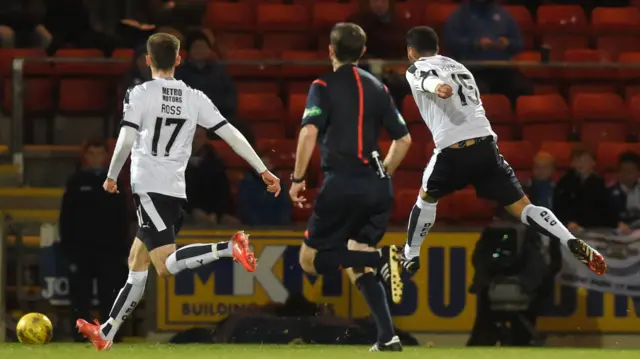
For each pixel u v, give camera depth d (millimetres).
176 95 23016
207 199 33125
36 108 40719
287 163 37125
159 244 22719
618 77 42875
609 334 31797
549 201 33875
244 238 22406
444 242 31734
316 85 23453
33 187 37031
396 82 36656
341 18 47500
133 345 29312
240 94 40594
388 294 31438
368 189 23219
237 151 23719
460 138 24266
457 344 31594
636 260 31969
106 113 40969
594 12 48688
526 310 31703
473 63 37594
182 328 31281
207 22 46750
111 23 49906
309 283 31516
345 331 31250
